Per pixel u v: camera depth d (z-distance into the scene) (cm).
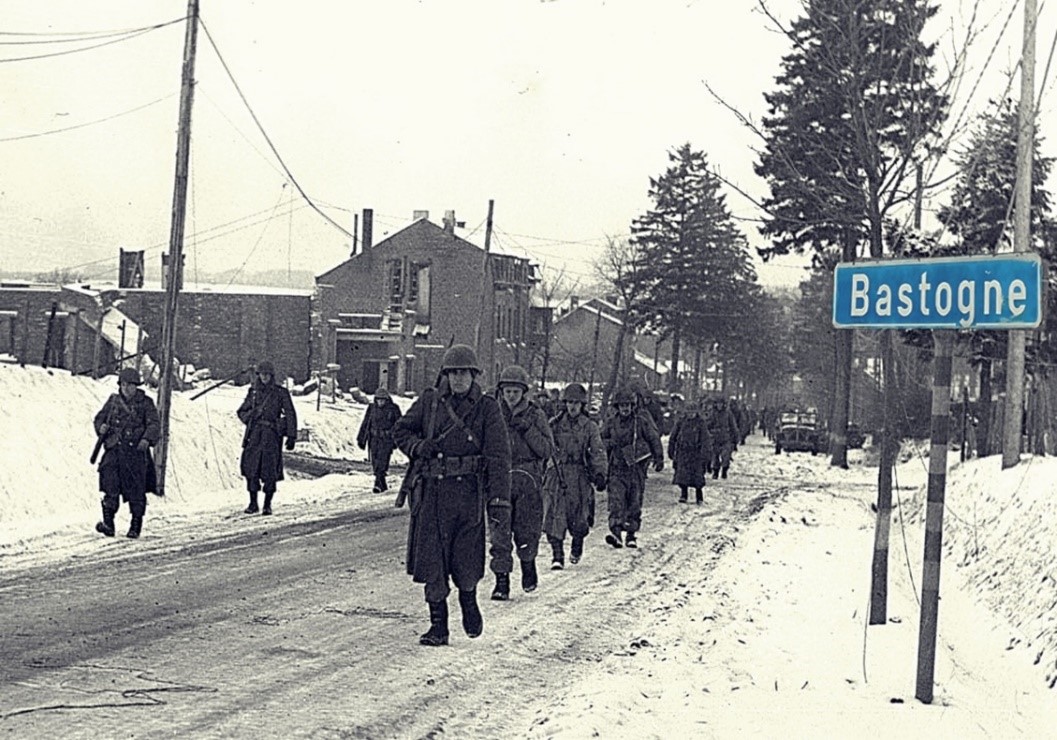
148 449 1595
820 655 988
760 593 1337
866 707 812
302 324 7088
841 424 4362
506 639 1012
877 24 1217
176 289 2134
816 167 1354
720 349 8831
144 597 1116
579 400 1527
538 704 794
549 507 1509
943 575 1518
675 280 7456
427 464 948
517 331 8200
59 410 2114
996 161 1748
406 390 7000
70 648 870
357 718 723
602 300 11688
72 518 1736
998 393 3578
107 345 4631
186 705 725
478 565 960
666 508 2439
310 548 1534
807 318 9438
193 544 1537
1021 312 752
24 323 3036
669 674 889
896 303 809
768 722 757
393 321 7125
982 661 1050
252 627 997
